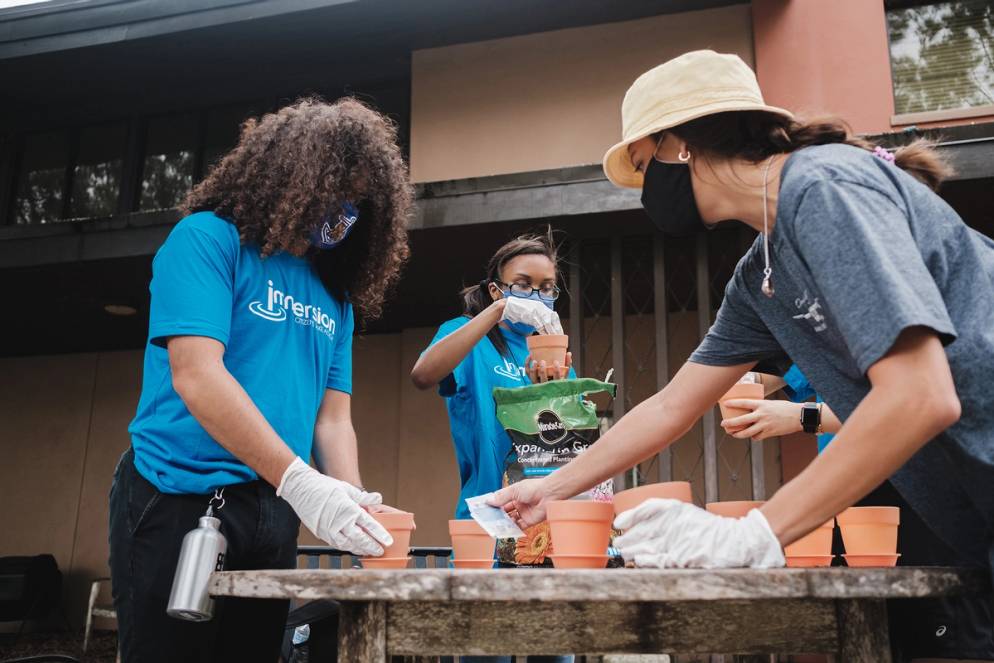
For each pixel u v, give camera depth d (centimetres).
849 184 109
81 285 639
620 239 526
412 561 322
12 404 848
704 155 131
